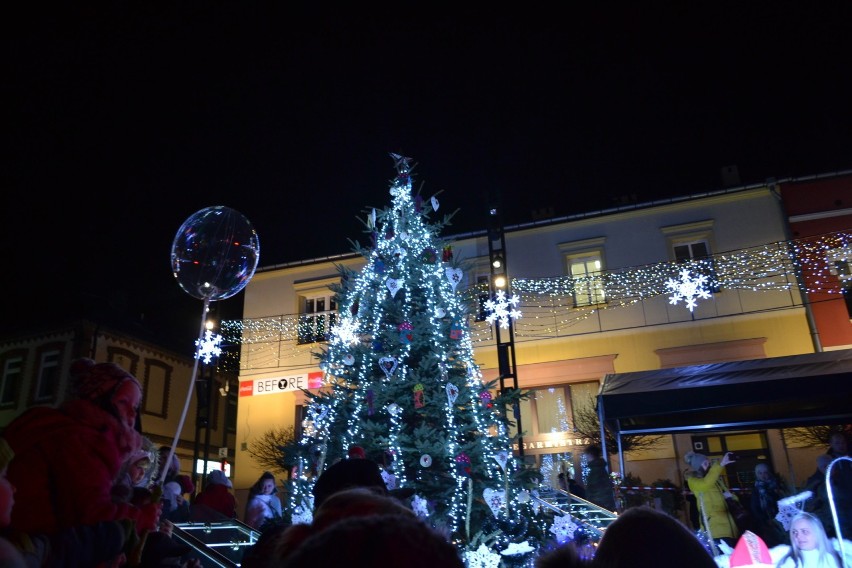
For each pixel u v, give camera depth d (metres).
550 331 16.08
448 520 6.73
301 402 17.36
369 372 7.79
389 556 0.71
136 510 2.69
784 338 14.46
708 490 7.96
